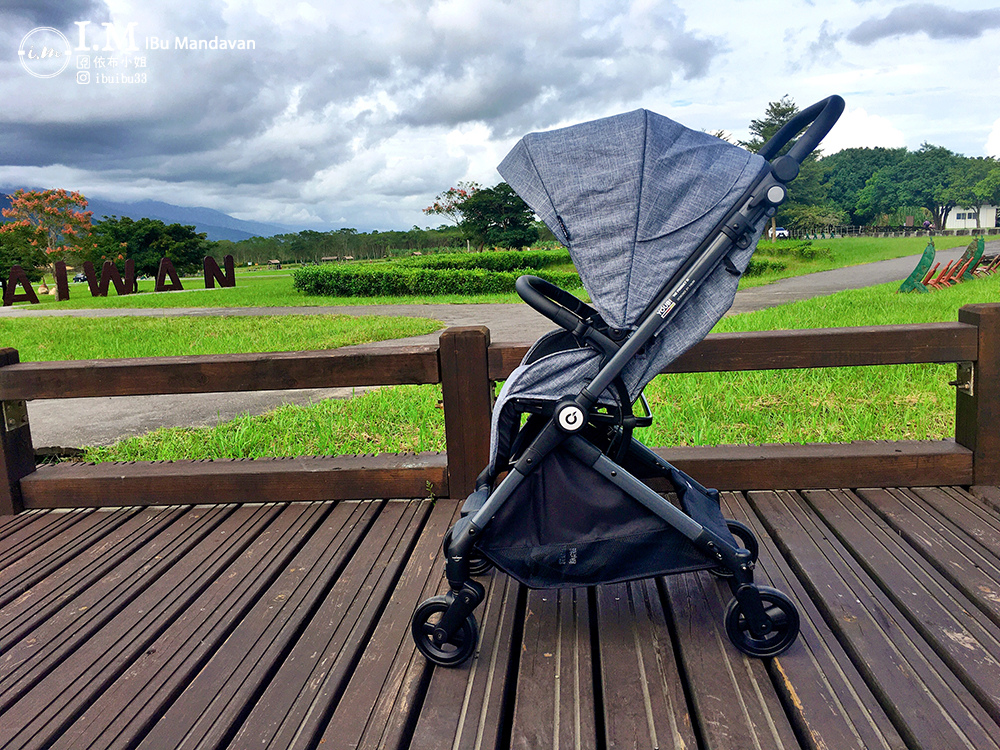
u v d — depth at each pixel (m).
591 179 1.98
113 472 3.52
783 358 3.13
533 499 2.07
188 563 2.81
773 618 2.04
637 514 2.04
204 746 1.77
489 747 1.70
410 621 2.32
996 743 1.64
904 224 99.38
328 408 5.33
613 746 1.70
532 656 2.10
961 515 2.89
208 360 3.34
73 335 11.14
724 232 1.95
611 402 2.07
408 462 3.45
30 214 49.81
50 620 2.41
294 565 2.75
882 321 8.23
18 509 3.49
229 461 3.60
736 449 3.38
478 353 3.20
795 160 1.91
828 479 3.24
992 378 3.08
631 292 1.97
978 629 2.09
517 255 26.44
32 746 1.79
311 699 1.93
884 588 2.38
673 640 2.20
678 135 2.07
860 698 1.83
